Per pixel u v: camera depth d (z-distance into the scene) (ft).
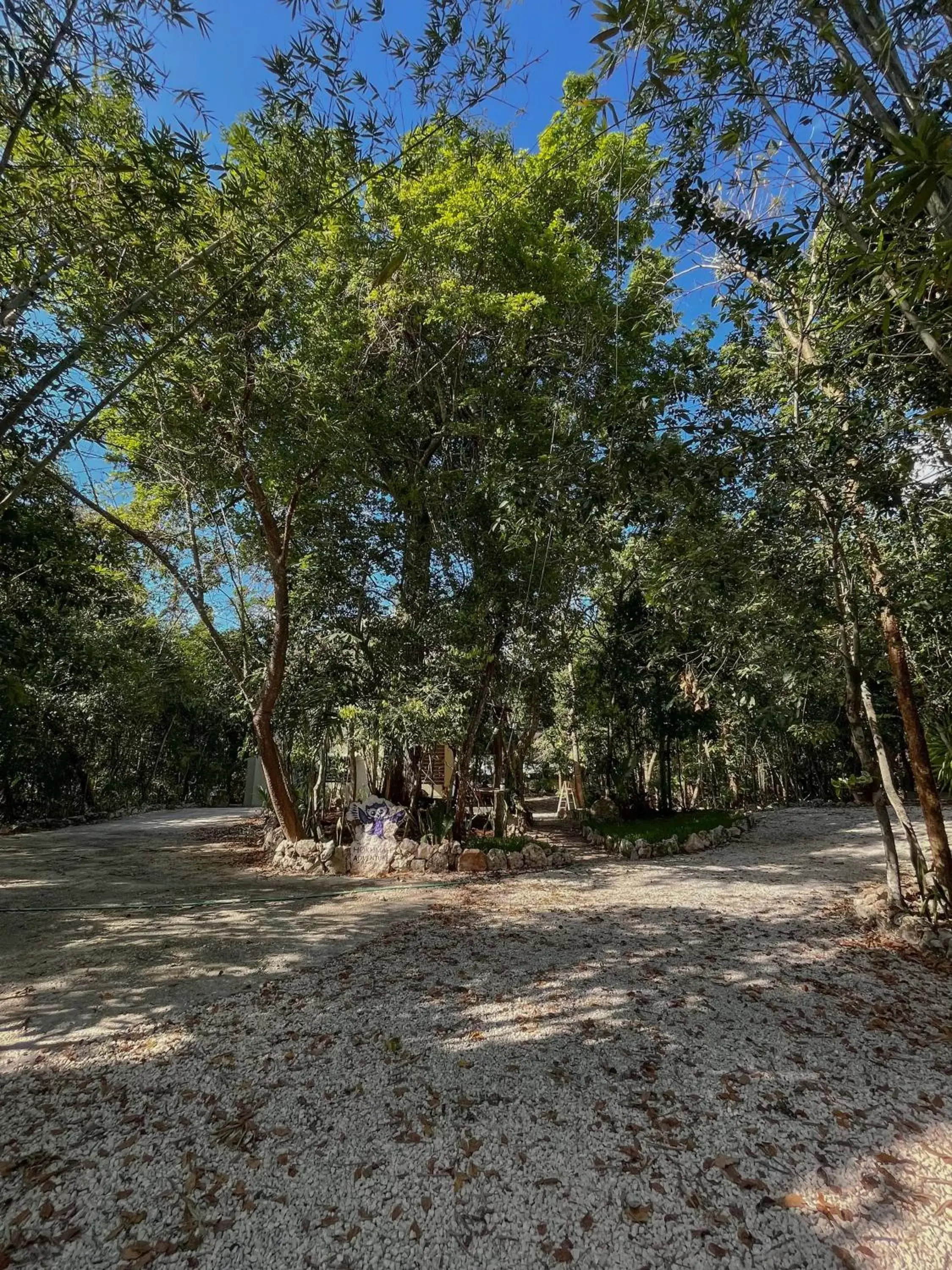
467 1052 10.18
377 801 28.32
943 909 15.62
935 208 7.33
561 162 23.11
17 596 22.89
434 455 27.63
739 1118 8.36
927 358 10.67
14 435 17.62
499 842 26.84
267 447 20.16
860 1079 9.28
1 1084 9.46
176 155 11.86
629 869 25.14
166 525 27.50
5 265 14.06
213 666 35.04
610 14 8.77
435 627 24.93
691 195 11.95
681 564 14.55
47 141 13.05
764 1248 6.30
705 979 13.10
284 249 19.93
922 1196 6.93
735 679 23.45
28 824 40.01
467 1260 6.26
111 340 16.39
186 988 13.01
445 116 13.15
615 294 22.79
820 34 7.98
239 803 71.61
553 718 43.57
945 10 6.84
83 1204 7.04
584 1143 7.91
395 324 24.48
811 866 24.72
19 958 15.07
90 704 38.88
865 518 14.66
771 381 14.03
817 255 12.46
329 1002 12.19
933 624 15.72
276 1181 7.35
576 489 14.49
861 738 16.74
